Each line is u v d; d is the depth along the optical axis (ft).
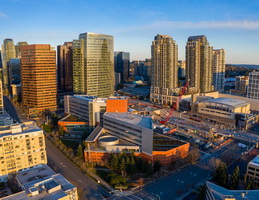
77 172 644.69
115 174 592.19
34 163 605.73
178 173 643.45
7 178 561.43
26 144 588.50
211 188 457.27
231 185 560.61
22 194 442.91
